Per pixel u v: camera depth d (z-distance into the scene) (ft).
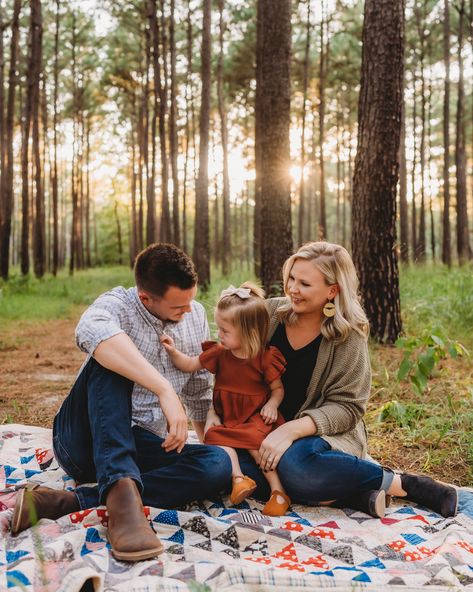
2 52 61.41
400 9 20.56
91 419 7.91
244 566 6.67
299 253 9.24
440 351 13.66
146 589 6.05
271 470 8.86
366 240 21.27
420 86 87.45
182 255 8.80
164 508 8.34
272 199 29.32
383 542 7.88
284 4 29.07
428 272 42.78
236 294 9.24
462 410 13.98
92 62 85.81
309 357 9.45
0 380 19.26
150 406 9.20
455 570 6.98
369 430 13.28
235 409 9.48
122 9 69.05
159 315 8.97
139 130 90.02
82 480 9.06
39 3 59.47
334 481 8.64
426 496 8.96
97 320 8.29
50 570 6.50
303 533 7.91
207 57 48.11
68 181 152.97
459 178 62.49
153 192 73.46
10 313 37.11
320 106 65.77
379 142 20.93
